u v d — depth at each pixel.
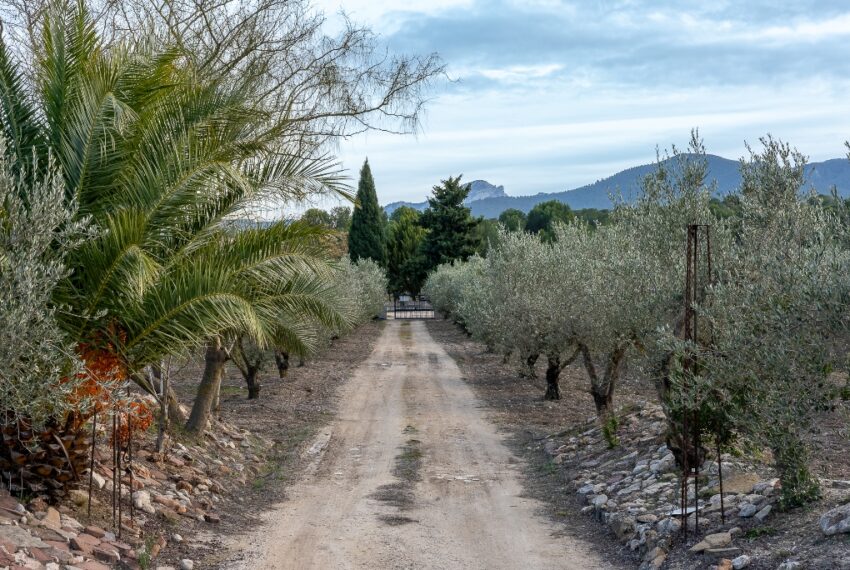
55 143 9.34
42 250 7.18
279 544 9.75
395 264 86.81
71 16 9.77
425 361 35.12
